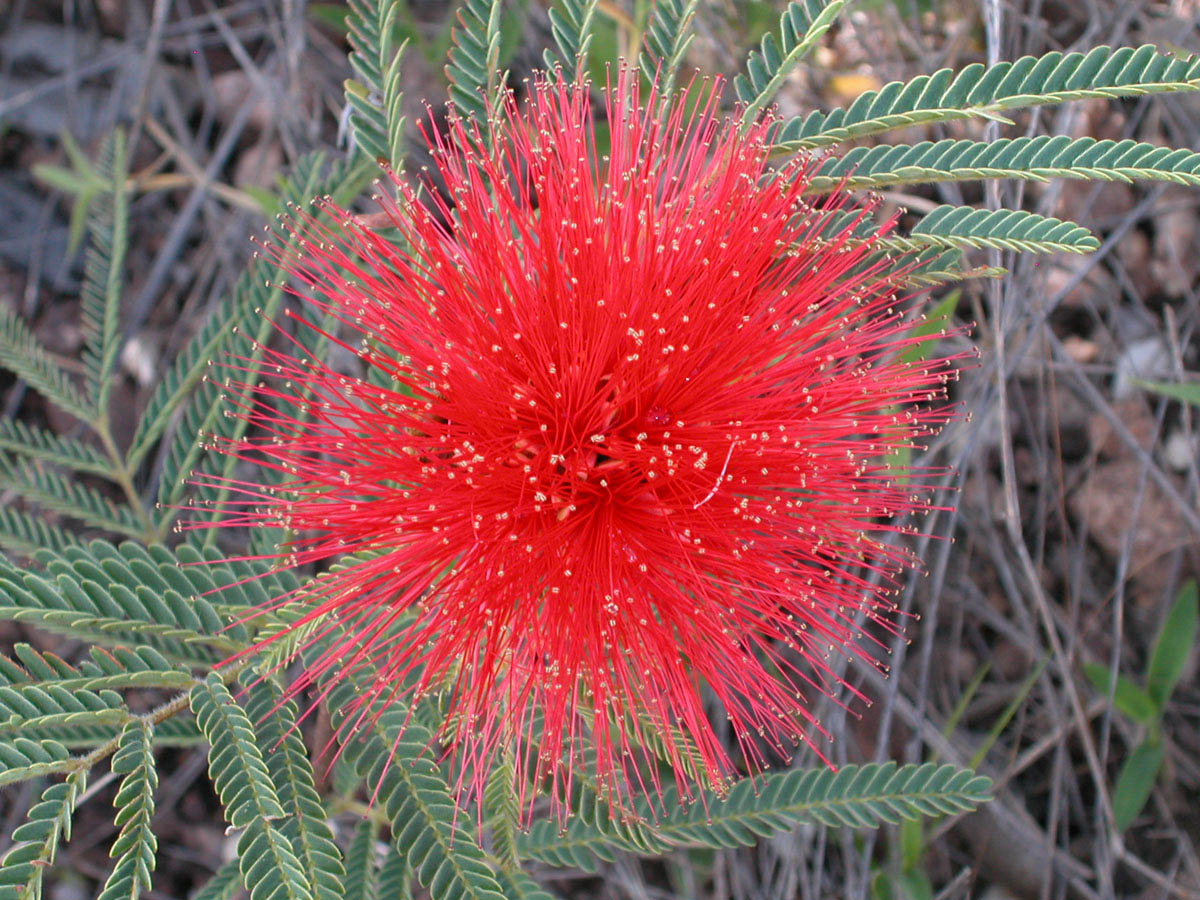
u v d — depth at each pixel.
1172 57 0.12
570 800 0.14
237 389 0.16
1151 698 0.20
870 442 0.13
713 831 0.15
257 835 0.12
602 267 0.12
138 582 0.13
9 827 0.20
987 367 0.20
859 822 0.14
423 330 0.12
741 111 0.14
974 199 0.20
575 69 0.14
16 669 0.12
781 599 0.13
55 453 0.17
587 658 0.13
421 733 0.13
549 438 0.13
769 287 0.13
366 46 0.14
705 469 0.12
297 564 0.12
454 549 0.12
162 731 0.13
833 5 0.13
